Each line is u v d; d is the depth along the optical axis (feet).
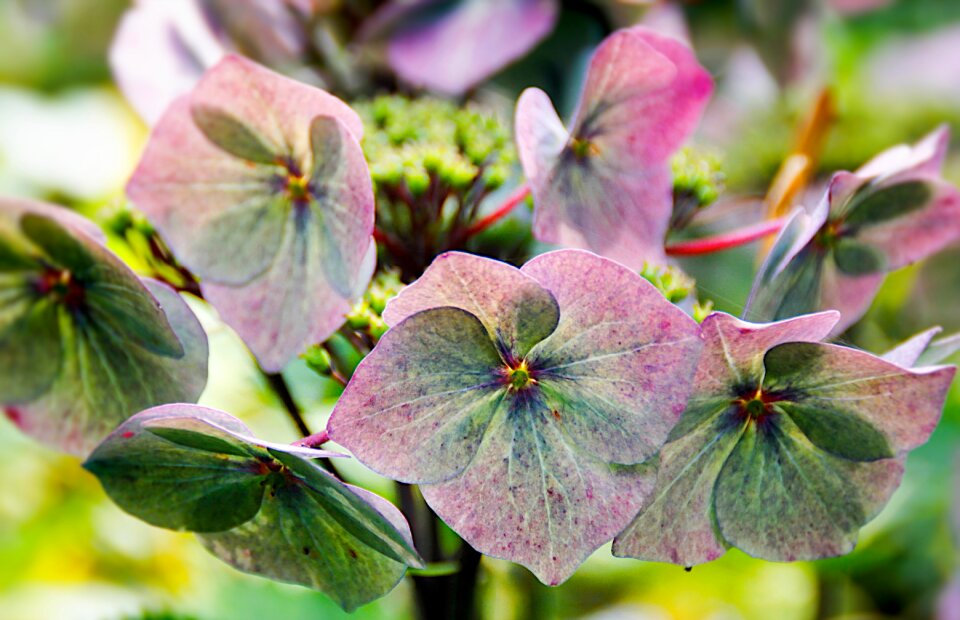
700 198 1.14
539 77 1.32
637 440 0.97
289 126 1.01
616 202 1.04
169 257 1.10
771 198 1.25
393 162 1.10
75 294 1.00
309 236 1.01
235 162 1.01
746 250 1.25
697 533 1.00
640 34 1.03
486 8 1.26
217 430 0.96
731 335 0.96
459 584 1.07
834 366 0.97
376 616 1.25
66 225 0.97
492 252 1.19
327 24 1.30
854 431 0.99
